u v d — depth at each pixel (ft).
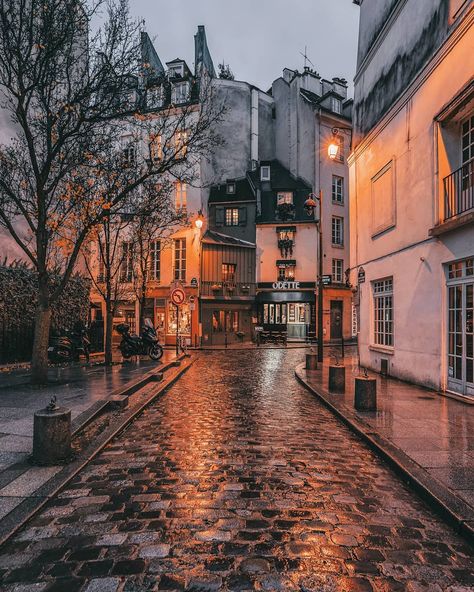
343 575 8.67
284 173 108.58
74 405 23.77
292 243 97.60
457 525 10.60
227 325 93.20
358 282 48.39
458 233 27.32
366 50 47.67
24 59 29.48
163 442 18.33
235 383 36.78
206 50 98.07
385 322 41.45
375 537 10.26
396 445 16.83
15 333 43.45
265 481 13.78
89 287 58.80
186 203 89.04
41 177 30.66
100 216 32.58
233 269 94.79
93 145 33.37
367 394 23.63
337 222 103.09
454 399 26.81
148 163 35.76
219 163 103.14
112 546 9.72
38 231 31.60
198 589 8.16
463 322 27.30
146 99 35.65
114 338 88.99
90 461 15.58
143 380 33.96
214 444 18.02
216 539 10.03
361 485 13.58
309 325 97.35
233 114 105.19
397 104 37.14
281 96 112.98
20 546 9.74
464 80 27.02
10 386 30.07
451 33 28.17
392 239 38.50
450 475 13.55
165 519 11.06
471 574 8.80
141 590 8.13
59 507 11.79
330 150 45.01
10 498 11.96
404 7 36.76
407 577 8.65
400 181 36.73
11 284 42.98
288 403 27.58
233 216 100.48
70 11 27.94
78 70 31.50
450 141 30.04
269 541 9.96
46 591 8.09
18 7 30.76
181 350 74.18
